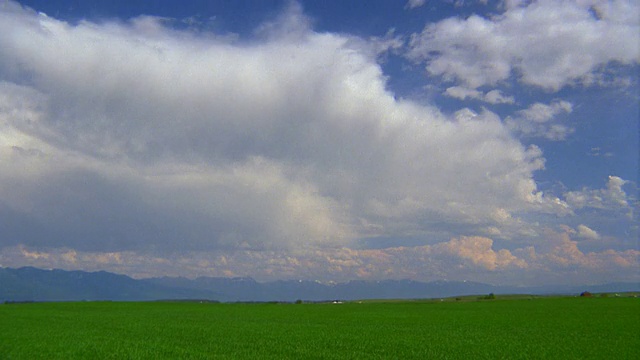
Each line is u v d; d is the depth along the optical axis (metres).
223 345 37.22
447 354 32.97
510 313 82.38
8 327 53.97
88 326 55.72
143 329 51.81
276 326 56.72
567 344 38.78
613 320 64.12
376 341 40.28
